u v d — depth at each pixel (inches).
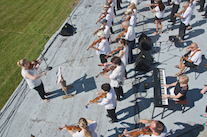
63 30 325.4
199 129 159.3
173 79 210.7
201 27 288.7
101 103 147.9
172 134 158.2
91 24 355.9
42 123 189.2
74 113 193.5
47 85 234.7
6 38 399.9
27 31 416.8
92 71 245.0
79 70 250.5
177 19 323.6
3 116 204.8
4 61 333.1
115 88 178.4
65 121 186.9
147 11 364.5
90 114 189.5
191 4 231.6
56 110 200.2
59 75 189.2
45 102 212.2
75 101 206.7
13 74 297.7
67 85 229.1
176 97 156.3
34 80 184.9
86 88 220.4
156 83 177.2
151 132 120.6
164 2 387.5
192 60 192.9
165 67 228.1
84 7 430.6
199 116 169.5
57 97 215.6
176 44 261.0
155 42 273.1
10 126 191.6
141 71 227.6
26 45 369.1
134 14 252.5
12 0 575.8
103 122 179.3
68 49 296.5
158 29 302.8
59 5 510.9
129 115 180.9
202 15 317.7
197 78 207.6
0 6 544.1
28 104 214.2
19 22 456.4
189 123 165.2
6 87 272.2
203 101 182.1
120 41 181.2
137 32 305.4
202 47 249.9
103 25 245.8
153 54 250.5
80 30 342.0
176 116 172.9
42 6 521.3
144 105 188.2
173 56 242.7
